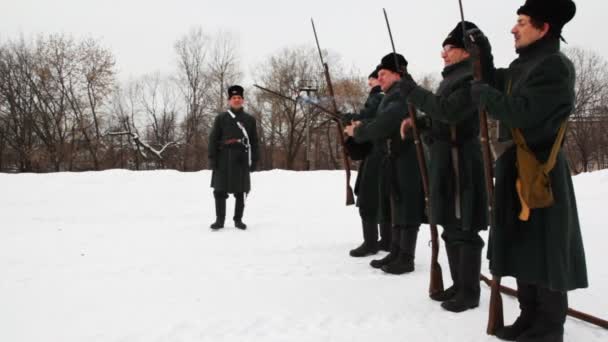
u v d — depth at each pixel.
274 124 38.03
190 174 11.27
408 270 3.87
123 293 3.27
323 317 2.89
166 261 4.15
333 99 4.38
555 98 2.25
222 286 3.47
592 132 37.22
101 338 2.54
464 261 3.04
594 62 38.66
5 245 4.71
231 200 8.27
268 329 2.70
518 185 2.38
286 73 36.03
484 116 2.52
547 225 2.34
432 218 3.18
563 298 2.41
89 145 33.59
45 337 2.55
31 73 33.25
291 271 3.90
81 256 4.29
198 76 38.56
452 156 3.06
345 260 4.28
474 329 2.72
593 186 9.30
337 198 8.73
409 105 3.13
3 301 3.07
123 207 7.44
